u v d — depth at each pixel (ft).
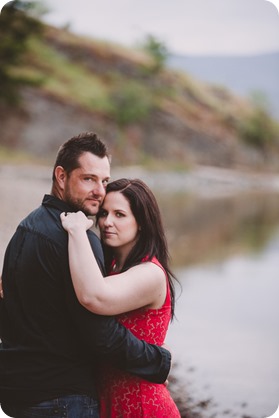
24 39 111.24
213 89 156.15
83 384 6.83
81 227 6.59
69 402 6.73
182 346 17.80
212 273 31.83
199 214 61.26
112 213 7.10
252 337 19.45
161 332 7.02
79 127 107.14
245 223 57.11
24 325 6.79
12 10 109.50
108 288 6.48
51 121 102.89
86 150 6.86
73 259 6.46
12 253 6.92
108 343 6.52
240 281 30.07
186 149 127.65
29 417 6.74
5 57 107.04
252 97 152.15
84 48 126.52
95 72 125.08
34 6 113.19
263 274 32.27
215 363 16.06
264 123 146.41
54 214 6.81
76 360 6.81
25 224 6.93
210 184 109.70
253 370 15.69
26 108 101.14
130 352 6.60
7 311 6.98
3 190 48.34
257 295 26.86
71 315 6.67
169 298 7.12
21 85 102.27
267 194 97.76
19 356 6.80
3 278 7.02
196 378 14.61
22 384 6.75
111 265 7.51
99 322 6.49
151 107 124.88
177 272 31.58
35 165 86.48
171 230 47.32
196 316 22.07
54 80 112.06
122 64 130.11
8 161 84.74
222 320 21.66
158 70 135.33
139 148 118.62
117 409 6.97
